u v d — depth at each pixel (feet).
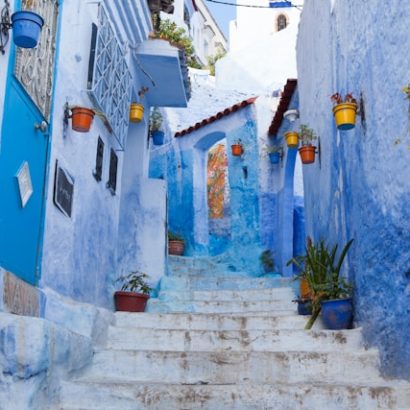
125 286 22.97
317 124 23.43
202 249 39.32
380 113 13.93
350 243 17.06
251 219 34.86
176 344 16.48
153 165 42.14
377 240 14.43
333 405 11.96
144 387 12.09
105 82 18.43
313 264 18.51
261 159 35.32
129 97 22.61
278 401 11.98
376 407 11.92
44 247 13.67
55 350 11.32
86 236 17.38
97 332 15.55
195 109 44.32
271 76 50.65
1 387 9.37
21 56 12.01
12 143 11.75
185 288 27.22
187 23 79.41
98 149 18.69
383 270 14.03
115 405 11.92
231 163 37.01
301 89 28.22
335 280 17.63
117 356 14.40
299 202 38.24
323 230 22.44
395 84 12.89
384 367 13.92
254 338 16.37
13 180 11.89
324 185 22.08
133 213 27.12
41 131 13.48
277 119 32.99
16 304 11.45
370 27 14.73
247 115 36.35
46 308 13.35
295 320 18.42
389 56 13.24
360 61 15.74
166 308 22.80
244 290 24.80
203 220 39.96
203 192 40.45
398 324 13.08
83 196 16.98
